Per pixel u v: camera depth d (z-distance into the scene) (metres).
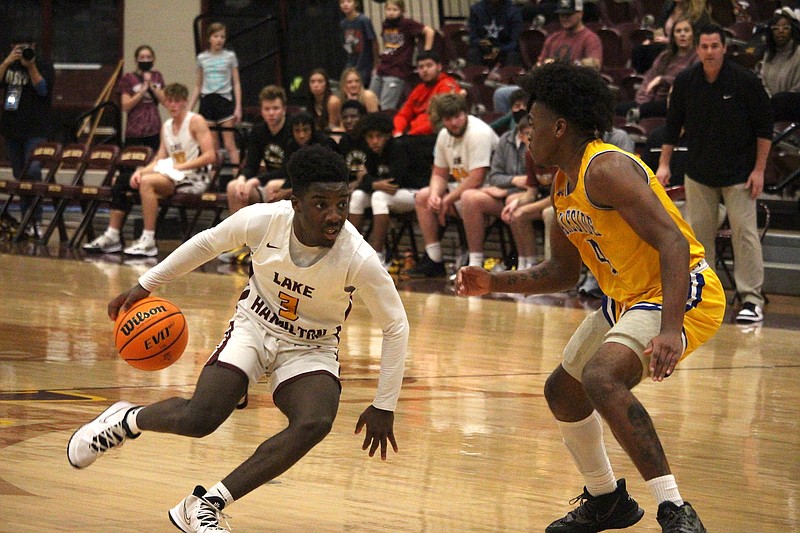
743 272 11.08
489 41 17.77
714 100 10.74
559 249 4.70
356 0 19.52
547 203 12.73
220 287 12.48
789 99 13.38
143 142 18.89
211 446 5.63
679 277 3.86
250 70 22.05
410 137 14.46
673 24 14.84
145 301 4.59
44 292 11.57
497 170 13.54
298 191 4.07
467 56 18.12
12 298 11.04
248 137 14.93
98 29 23.06
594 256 4.32
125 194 16.02
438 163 13.85
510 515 4.66
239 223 4.27
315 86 16.45
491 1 17.78
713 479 5.37
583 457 4.44
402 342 4.26
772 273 13.09
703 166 10.88
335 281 4.18
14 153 18.05
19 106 17.77
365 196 14.22
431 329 10.03
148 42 22.45
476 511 4.70
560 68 4.12
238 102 18.08
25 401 6.54
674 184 12.57
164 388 7.05
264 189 14.62
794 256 13.23
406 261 14.49
